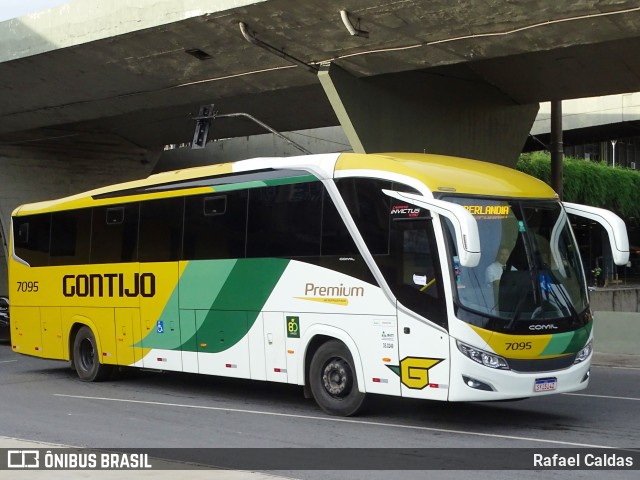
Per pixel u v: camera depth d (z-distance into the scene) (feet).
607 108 134.92
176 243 46.11
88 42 72.79
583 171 157.07
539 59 70.38
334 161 38.50
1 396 47.44
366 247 36.40
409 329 34.42
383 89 71.15
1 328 88.33
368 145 69.51
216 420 37.83
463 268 33.32
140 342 48.21
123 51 73.46
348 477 26.30
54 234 55.77
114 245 50.42
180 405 42.80
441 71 73.36
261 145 117.91
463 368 32.65
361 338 36.29
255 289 41.32
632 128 138.92
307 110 91.04
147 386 50.93
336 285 37.47
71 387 51.06
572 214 37.11
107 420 38.34
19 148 113.09
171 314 46.11
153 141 115.75
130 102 86.53
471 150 79.15
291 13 60.18
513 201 35.24
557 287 35.04
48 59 78.43
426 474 26.50
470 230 31.14
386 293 35.35
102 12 70.85
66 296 54.19
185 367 45.27
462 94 77.56
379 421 36.73
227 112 92.32
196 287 44.60
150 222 48.03
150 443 32.42
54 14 75.15
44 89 86.94
